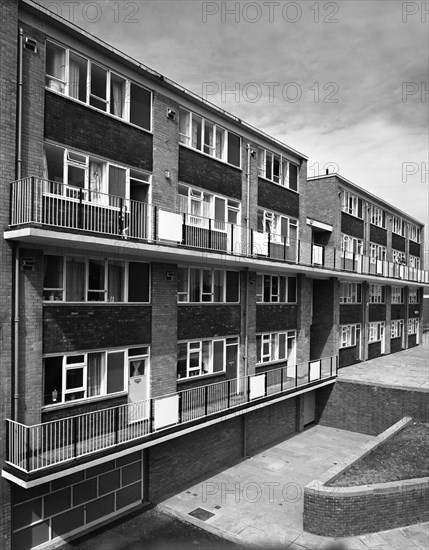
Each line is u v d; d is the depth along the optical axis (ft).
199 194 47.75
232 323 51.75
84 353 35.91
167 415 38.91
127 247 35.29
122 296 39.47
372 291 91.20
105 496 37.86
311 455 53.01
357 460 42.65
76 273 35.96
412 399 58.75
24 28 32.37
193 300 47.32
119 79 39.60
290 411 60.95
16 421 31.12
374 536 35.32
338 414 64.13
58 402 34.30
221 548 33.73
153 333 41.57
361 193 83.82
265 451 54.08
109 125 38.17
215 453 48.55
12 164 31.19
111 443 34.81
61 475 30.55
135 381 40.29
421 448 46.26
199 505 40.40
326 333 73.31
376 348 92.22
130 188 41.88
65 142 34.83
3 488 30.66
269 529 36.47
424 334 140.15
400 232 106.42
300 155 64.23
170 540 34.88
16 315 31.32
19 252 31.71
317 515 35.63
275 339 59.77
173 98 44.32
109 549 33.58
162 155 42.86
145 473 41.14
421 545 34.09
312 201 77.05
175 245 41.81
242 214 53.47
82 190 33.94
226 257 45.60
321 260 66.44
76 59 36.19
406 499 36.73
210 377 48.62
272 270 58.39
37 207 31.40
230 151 52.42
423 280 112.16
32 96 32.68
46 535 33.78
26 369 31.99
